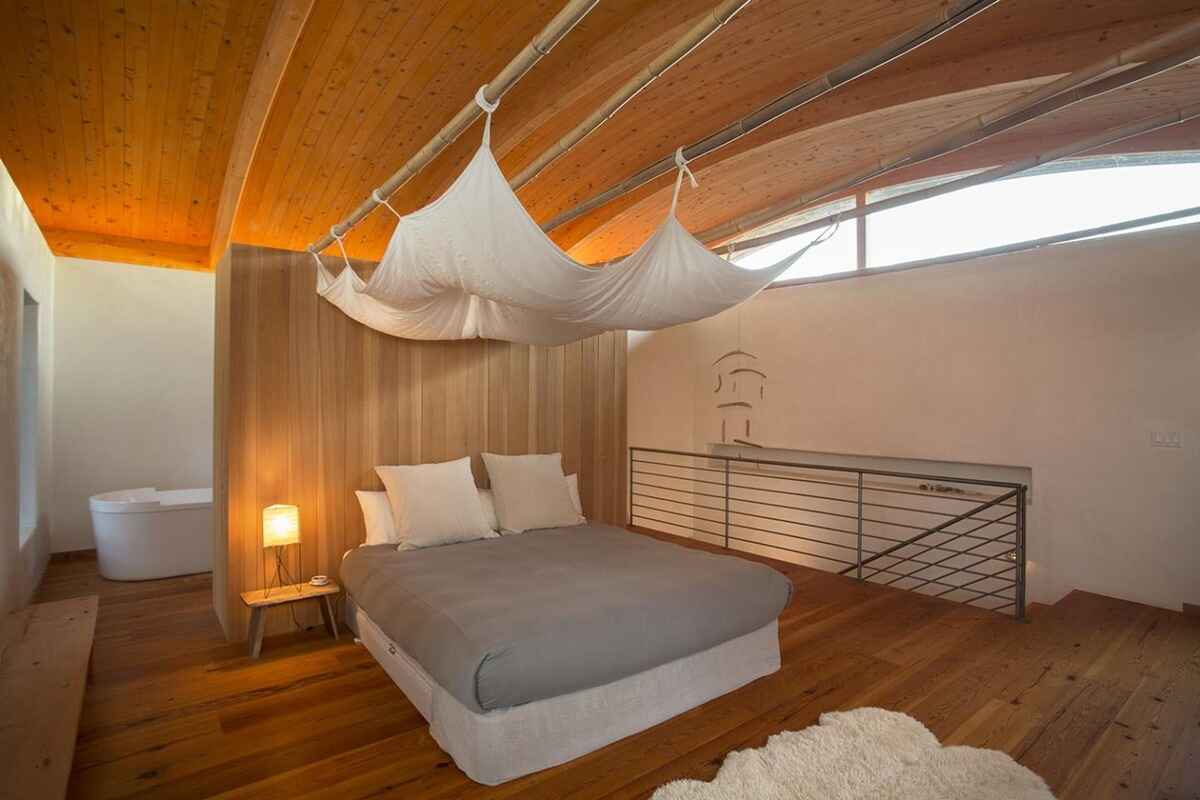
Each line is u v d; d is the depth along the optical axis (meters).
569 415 5.20
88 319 5.63
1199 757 2.47
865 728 2.63
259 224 5.33
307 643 3.63
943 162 5.51
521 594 2.90
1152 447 4.43
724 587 3.10
